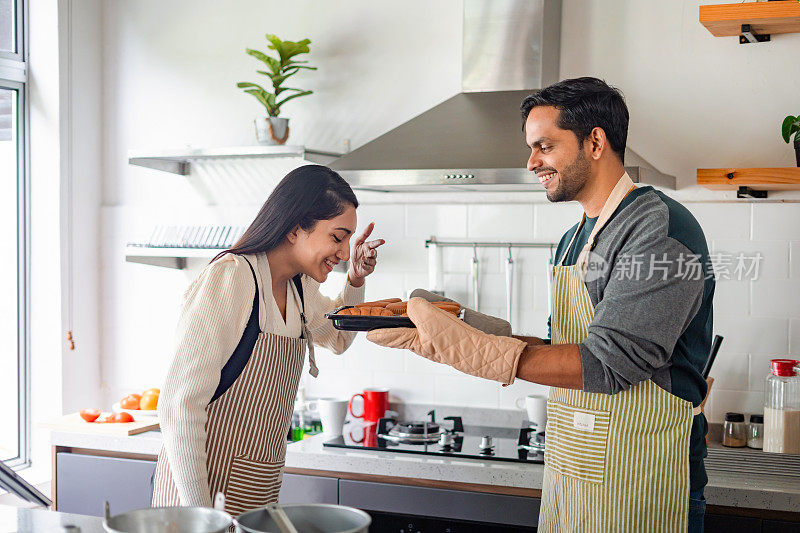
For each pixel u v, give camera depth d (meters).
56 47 3.49
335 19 3.38
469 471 2.49
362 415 3.29
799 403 2.63
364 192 3.34
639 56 2.98
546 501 1.95
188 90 3.59
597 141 1.74
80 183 3.61
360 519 1.16
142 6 3.65
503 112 2.89
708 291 1.77
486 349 1.64
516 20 2.98
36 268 3.55
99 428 2.95
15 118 3.54
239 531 1.17
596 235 1.76
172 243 3.37
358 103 3.35
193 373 1.67
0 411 3.61
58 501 3.02
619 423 1.75
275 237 1.82
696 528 1.81
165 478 1.89
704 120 2.91
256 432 1.84
